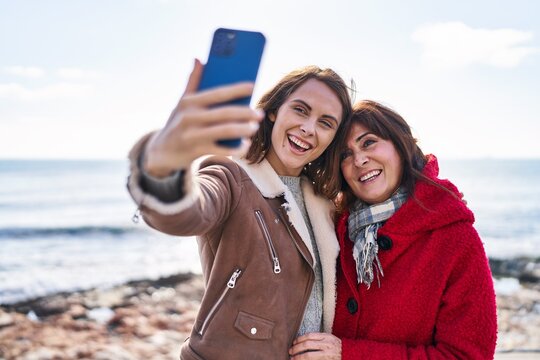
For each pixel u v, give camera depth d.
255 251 2.15
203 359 2.09
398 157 2.58
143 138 1.38
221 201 1.89
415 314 2.43
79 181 65.62
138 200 1.35
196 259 16.31
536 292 10.33
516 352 5.79
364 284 2.52
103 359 6.34
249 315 2.12
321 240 2.53
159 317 8.50
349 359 2.32
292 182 2.62
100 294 10.42
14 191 51.41
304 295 2.32
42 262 15.96
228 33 1.42
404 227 2.47
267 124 2.56
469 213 2.48
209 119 1.18
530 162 146.25
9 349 6.79
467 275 2.38
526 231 25.25
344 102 2.55
